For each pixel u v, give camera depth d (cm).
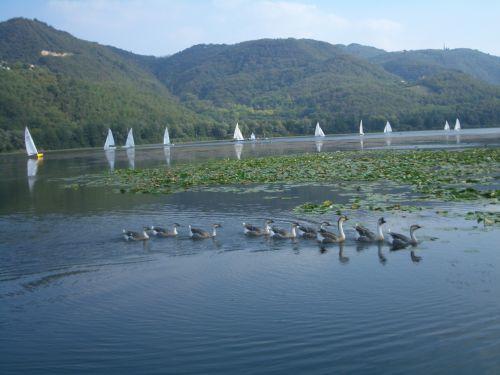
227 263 2503
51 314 2011
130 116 19788
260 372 1544
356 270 2306
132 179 5912
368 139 15050
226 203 3984
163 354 1670
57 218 3775
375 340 1675
